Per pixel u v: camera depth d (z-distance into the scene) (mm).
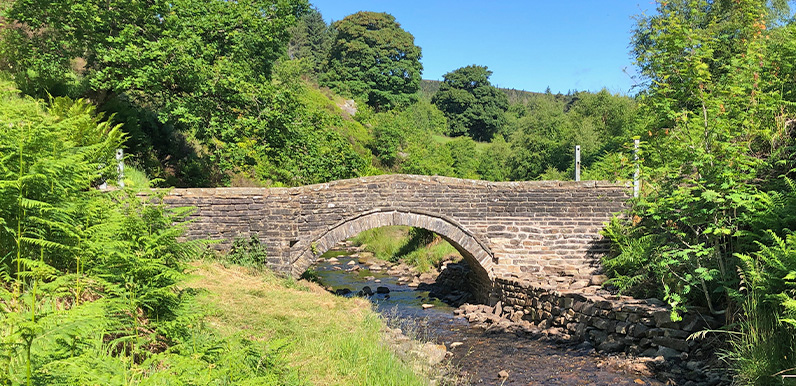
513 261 16406
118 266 4844
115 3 17922
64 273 5285
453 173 50938
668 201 10070
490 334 13906
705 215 9977
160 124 22938
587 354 11727
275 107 20375
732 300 9516
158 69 17266
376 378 7457
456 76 84875
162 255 5289
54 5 16844
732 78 11219
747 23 13445
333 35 99062
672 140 10609
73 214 5199
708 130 10109
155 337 5258
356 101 66562
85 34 17750
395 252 27984
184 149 24047
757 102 10727
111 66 17672
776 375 6566
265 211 15297
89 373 3424
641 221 13969
